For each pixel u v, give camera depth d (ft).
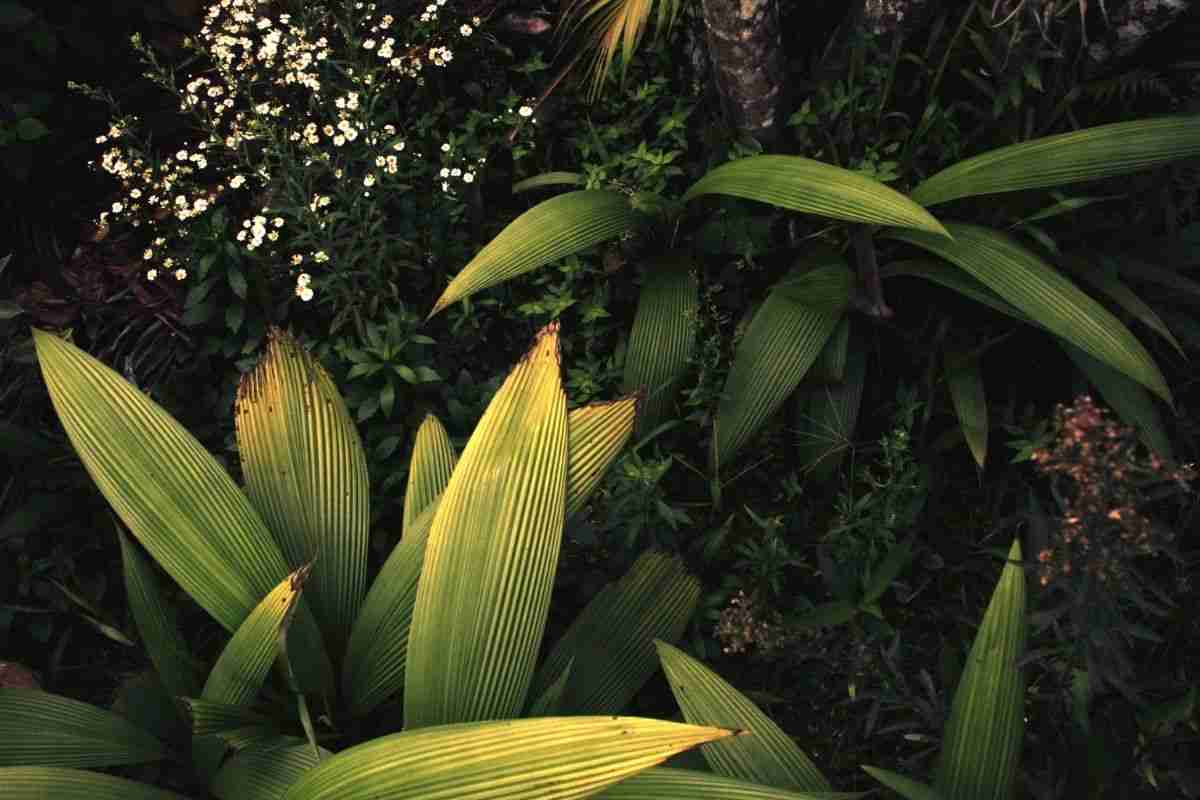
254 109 11.49
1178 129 10.00
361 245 12.15
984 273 10.19
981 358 11.49
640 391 8.85
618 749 6.37
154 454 8.65
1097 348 9.64
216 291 12.10
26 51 12.50
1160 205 10.99
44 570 11.02
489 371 12.17
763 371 10.80
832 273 11.13
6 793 7.69
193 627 10.92
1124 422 10.18
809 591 10.88
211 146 12.89
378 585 9.03
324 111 12.93
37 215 12.62
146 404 8.74
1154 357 11.21
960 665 10.19
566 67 12.67
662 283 11.69
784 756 8.04
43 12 12.75
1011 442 10.46
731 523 11.01
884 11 11.25
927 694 9.83
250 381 9.34
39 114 12.51
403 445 11.56
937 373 11.44
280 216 12.36
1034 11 10.44
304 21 12.22
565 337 12.18
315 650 8.99
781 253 12.03
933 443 11.06
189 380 11.99
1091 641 7.29
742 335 11.41
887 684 9.05
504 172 13.00
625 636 9.39
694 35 12.71
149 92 13.11
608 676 9.21
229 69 12.23
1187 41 11.16
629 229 11.50
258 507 9.20
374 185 12.28
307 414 9.37
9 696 8.59
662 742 6.28
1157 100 11.53
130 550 9.32
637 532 10.50
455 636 7.77
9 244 12.50
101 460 8.54
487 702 7.78
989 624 7.59
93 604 10.94
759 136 12.25
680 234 12.27
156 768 9.66
